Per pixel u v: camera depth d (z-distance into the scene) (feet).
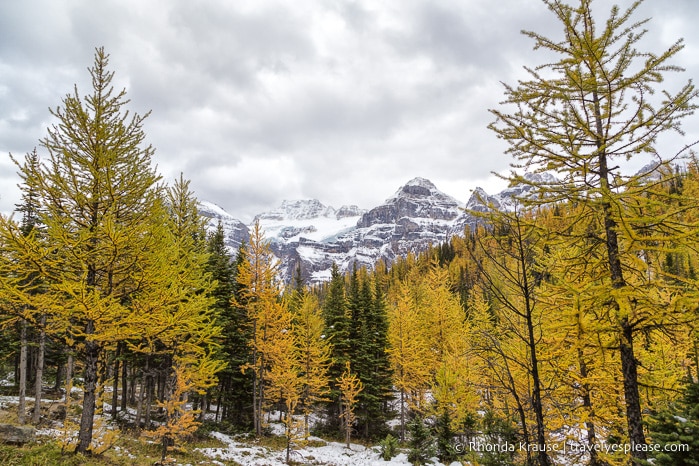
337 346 109.19
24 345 59.82
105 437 42.73
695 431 21.62
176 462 55.83
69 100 36.88
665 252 19.29
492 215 21.54
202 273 69.21
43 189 34.86
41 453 37.09
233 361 90.43
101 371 49.98
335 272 141.08
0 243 31.09
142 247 36.42
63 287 31.65
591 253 24.35
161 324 39.63
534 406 20.98
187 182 66.23
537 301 22.61
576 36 21.25
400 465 67.05
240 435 85.71
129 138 38.86
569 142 21.72
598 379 27.07
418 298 163.53
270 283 80.23
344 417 102.99
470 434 61.87
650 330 21.72
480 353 25.22
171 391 57.88
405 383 93.45
